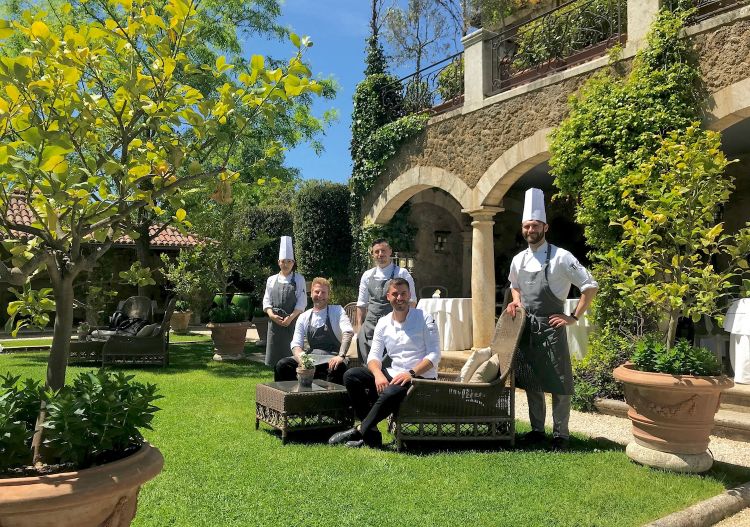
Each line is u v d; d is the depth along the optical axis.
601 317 6.75
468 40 9.66
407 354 4.80
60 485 1.82
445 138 10.05
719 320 4.32
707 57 6.54
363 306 6.00
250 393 6.72
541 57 9.11
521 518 3.13
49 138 2.07
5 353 10.84
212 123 2.58
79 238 2.47
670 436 3.97
